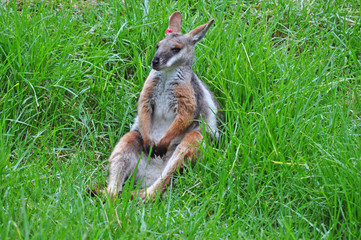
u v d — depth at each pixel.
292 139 8.56
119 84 10.34
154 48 10.74
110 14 11.59
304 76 10.20
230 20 11.41
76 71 10.16
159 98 9.40
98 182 8.20
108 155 9.44
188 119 9.14
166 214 7.30
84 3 11.88
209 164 8.45
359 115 9.61
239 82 10.19
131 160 8.96
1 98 9.51
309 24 12.02
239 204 7.71
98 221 6.90
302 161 8.19
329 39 11.71
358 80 10.70
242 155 8.60
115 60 10.79
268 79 10.34
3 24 10.12
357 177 7.42
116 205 7.52
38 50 10.02
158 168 9.34
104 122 10.00
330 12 12.24
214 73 10.30
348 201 7.17
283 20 12.21
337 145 8.23
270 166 8.20
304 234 7.20
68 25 10.82
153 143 9.14
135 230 6.65
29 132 9.49
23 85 9.76
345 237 7.19
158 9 11.52
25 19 10.45
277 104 9.36
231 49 10.59
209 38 10.93
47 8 11.05
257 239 6.96
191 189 8.25
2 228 6.51
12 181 7.54
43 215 6.67
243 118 9.29
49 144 9.30
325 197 7.46
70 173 8.27
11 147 8.86
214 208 7.75
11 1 10.80
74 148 9.39
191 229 6.96
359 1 12.60
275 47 11.61
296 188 7.89
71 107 9.95
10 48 9.87
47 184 7.81
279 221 7.29
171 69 9.13
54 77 9.84
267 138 8.57
